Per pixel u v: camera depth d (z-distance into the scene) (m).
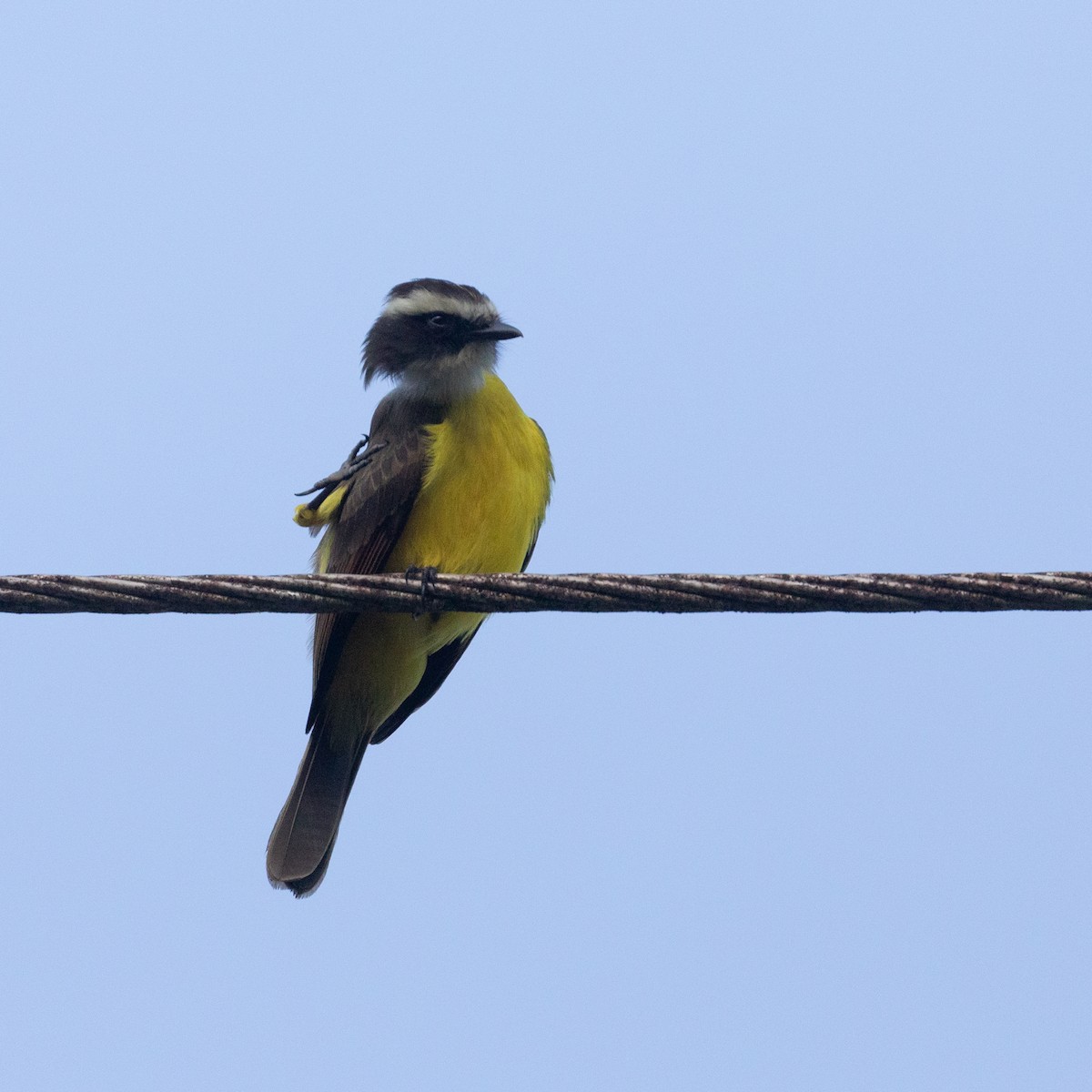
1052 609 9.07
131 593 9.38
